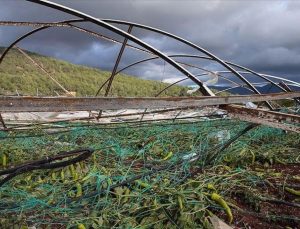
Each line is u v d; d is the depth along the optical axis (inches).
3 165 264.2
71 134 352.5
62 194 205.3
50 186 216.1
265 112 147.4
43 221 172.2
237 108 150.6
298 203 205.8
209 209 191.0
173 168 248.1
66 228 165.3
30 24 191.5
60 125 404.8
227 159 278.5
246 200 208.2
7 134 356.2
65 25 214.1
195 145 305.9
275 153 310.7
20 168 112.3
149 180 225.8
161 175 231.5
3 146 298.2
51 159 118.6
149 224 165.0
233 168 266.1
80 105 97.2
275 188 227.9
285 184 231.1
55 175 236.2
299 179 244.4
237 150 297.6
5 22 184.5
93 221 168.9
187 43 241.1
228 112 152.3
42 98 91.7
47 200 195.3
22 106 89.3
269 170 264.8
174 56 317.1
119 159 279.0
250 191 211.5
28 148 305.6
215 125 368.2
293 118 144.1
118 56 265.6
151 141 334.0
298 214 192.1
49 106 92.8
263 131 365.7
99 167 254.1
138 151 296.8
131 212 178.2
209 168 253.6
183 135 346.6
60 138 347.3
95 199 198.2
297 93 159.2
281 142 352.8
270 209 197.6
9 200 191.8
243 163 277.9
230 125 363.9
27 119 494.6
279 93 156.1
